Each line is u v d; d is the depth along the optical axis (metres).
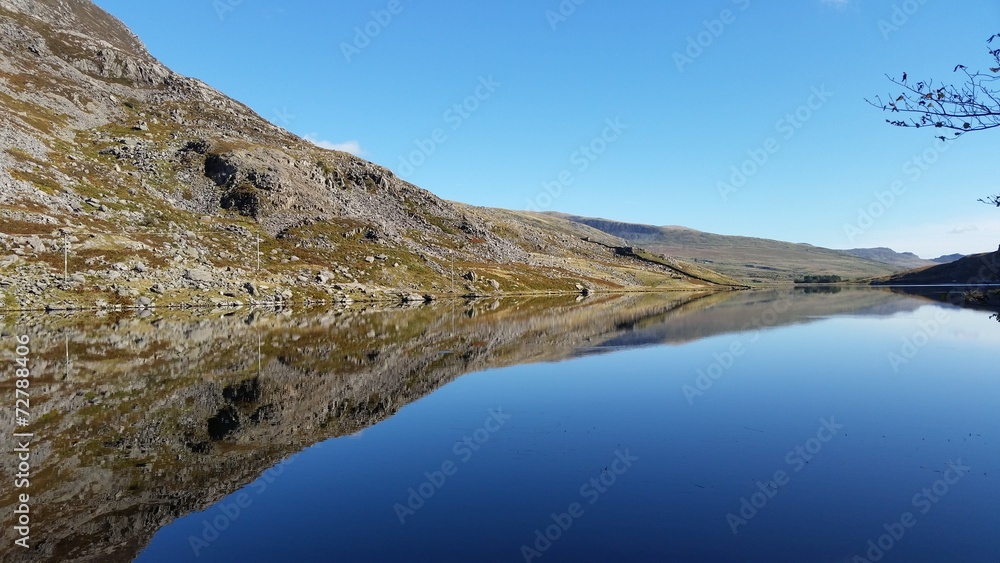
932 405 22.12
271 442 17.62
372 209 148.88
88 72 147.38
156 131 132.00
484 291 120.56
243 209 112.81
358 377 28.55
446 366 32.03
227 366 30.98
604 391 25.31
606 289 157.12
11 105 110.69
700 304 94.62
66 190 86.88
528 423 19.89
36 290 59.81
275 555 10.45
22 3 167.88
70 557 10.48
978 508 12.29
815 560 10.07
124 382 26.38
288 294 82.94
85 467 15.26
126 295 65.38
